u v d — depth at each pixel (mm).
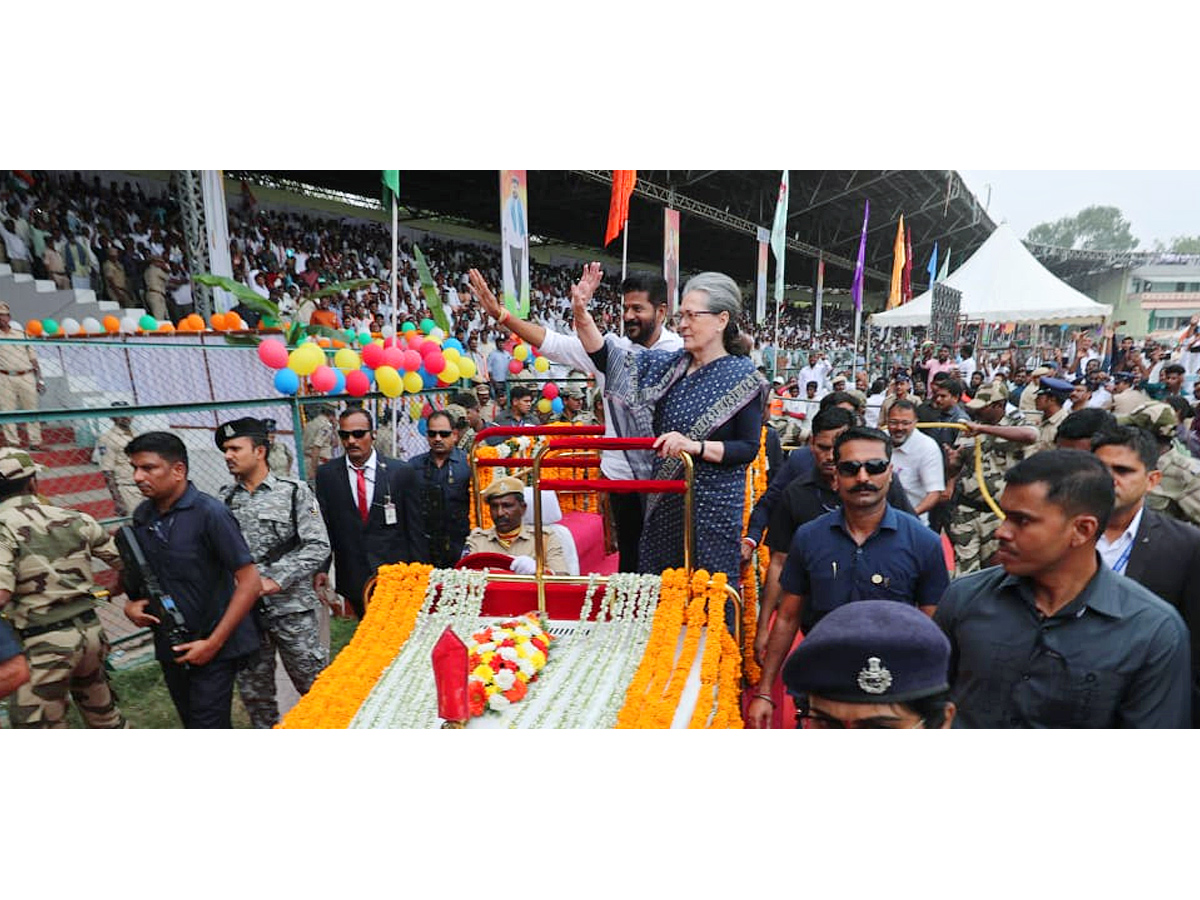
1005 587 1893
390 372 4770
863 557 2676
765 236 15641
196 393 6383
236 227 12453
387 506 4199
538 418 7512
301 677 3609
